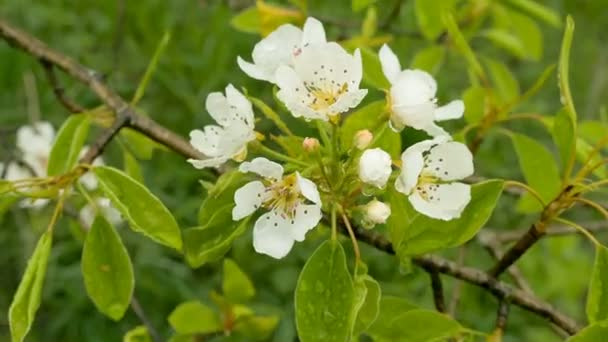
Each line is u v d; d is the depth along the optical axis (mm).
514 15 956
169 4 1291
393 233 677
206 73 1247
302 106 659
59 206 694
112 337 1205
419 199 669
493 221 1280
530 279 1209
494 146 1325
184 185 1198
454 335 712
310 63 663
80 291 1195
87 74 830
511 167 1327
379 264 1140
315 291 650
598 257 679
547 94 1535
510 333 1198
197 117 1246
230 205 677
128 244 1209
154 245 1188
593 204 702
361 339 869
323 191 668
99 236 701
